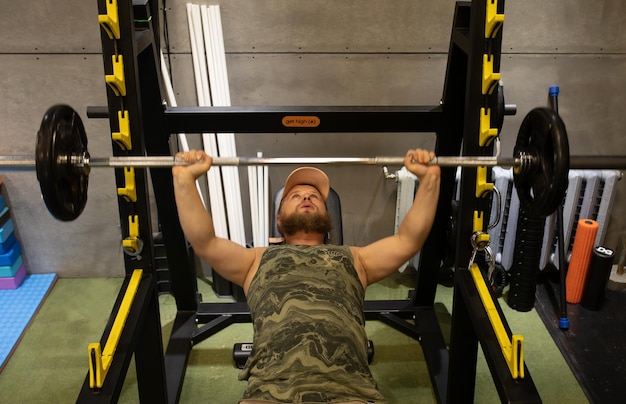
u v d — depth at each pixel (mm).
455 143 2455
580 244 2895
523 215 2803
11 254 3004
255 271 2059
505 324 1859
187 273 2754
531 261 2850
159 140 2354
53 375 2566
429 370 2604
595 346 2746
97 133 2865
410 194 2926
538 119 1694
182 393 2520
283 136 2953
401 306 2938
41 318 2912
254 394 1680
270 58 2781
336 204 2693
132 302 1936
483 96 1961
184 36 2713
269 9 2678
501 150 3066
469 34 1952
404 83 2861
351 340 1786
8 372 2578
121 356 1767
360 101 2896
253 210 2982
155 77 2191
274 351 1734
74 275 3234
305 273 1922
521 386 1705
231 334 2857
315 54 2779
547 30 2777
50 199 1589
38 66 2699
